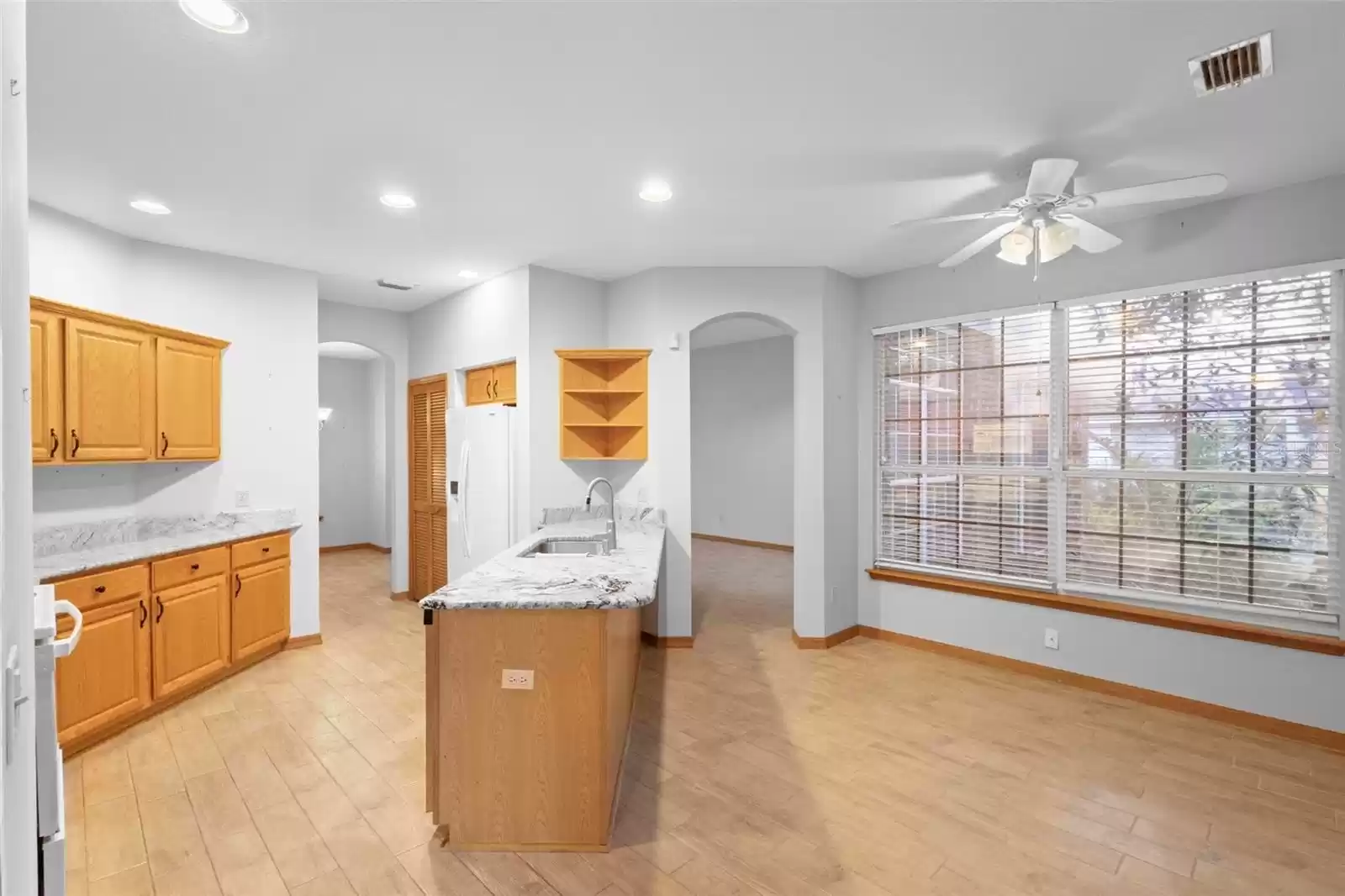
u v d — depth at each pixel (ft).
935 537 14.07
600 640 7.23
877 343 14.99
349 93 7.20
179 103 7.37
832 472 14.38
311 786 8.45
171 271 12.34
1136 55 6.56
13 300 2.54
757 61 6.66
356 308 17.95
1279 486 10.10
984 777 8.75
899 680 12.31
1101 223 11.50
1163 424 11.17
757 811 7.93
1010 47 6.42
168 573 10.72
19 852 2.58
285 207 10.53
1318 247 9.64
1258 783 8.57
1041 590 12.52
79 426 9.83
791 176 9.40
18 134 2.59
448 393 16.90
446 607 6.97
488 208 10.63
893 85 7.09
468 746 7.20
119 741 9.68
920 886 6.61
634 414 14.64
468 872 6.81
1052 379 12.38
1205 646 10.62
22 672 2.66
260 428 13.50
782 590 19.85
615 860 7.01
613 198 10.23
